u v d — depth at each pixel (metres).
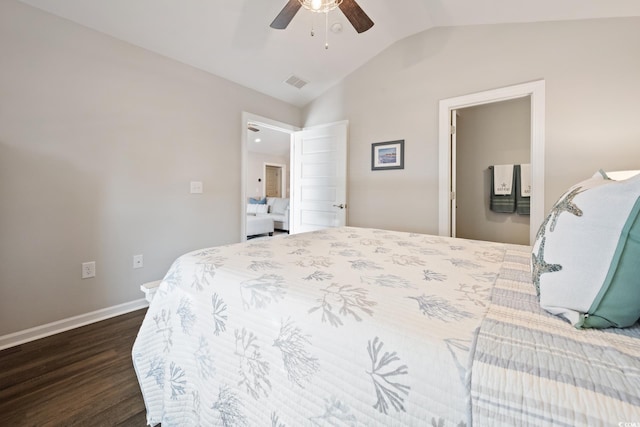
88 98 2.08
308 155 3.75
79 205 2.06
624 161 1.98
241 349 0.84
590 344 0.52
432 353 0.54
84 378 1.46
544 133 2.23
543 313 0.65
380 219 3.18
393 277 0.94
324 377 0.65
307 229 3.78
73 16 1.97
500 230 3.62
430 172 2.82
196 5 2.09
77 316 2.06
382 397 0.57
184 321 1.03
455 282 0.89
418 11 2.47
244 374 0.82
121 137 2.26
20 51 1.79
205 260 1.12
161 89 2.50
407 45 2.91
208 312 0.95
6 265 1.78
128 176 2.31
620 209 0.57
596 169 2.06
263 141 7.75
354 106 3.35
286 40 2.64
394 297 0.76
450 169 2.77
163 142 2.52
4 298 1.78
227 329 0.88
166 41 2.37
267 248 1.37
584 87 2.10
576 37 2.12
